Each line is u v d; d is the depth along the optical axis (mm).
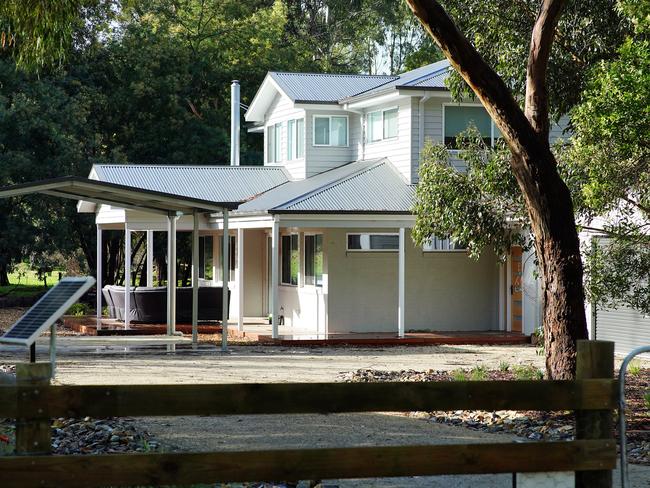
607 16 17078
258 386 5508
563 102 17500
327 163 30406
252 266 32594
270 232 31922
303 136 30422
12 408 5191
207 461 5375
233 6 46031
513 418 12641
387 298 27188
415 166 26906
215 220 27938
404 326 27359
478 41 17812
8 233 35312
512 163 13836
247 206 27016
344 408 5613
